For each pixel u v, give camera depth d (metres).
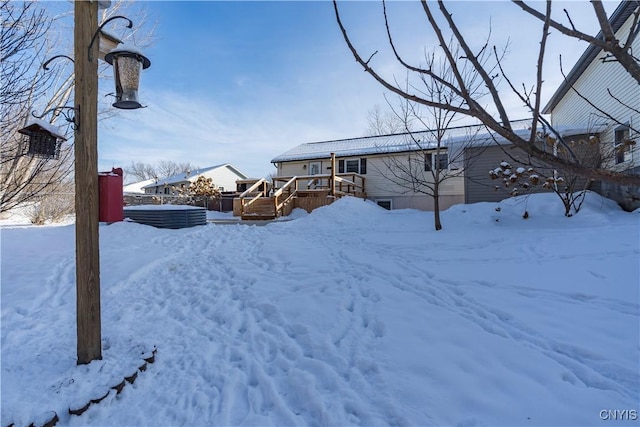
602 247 4.79
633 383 2.13
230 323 3.48
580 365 2.34
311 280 4.47
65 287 4.39
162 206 9.24
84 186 2.49
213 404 2.25
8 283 4.30
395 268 4.70
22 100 4.82
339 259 5.44
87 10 2.46
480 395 2.11
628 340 2.59
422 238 6.45
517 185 9.73
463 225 7.42
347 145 18.14
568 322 2.92
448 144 10.22
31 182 5.50
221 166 32.28
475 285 3.90
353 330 3.12
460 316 3.15
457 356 2.53
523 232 6.15
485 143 9.91
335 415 2.06
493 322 3.03
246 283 4.55
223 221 11.79
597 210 7.23
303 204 13.21
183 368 2.68
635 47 7.57
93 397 2.13
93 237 2.55
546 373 2.27
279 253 5.96
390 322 3.14
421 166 13.88
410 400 2.12
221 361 2.78
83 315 2.52
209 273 5.07
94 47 2.51
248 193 14.05
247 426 2.03
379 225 8.63
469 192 11.34
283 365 2.67
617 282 3.62
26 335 3.11
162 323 3.51
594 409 1.93
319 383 2.38
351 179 15.84
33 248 5.67
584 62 9.77
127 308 3.87
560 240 5.35
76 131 2.48
